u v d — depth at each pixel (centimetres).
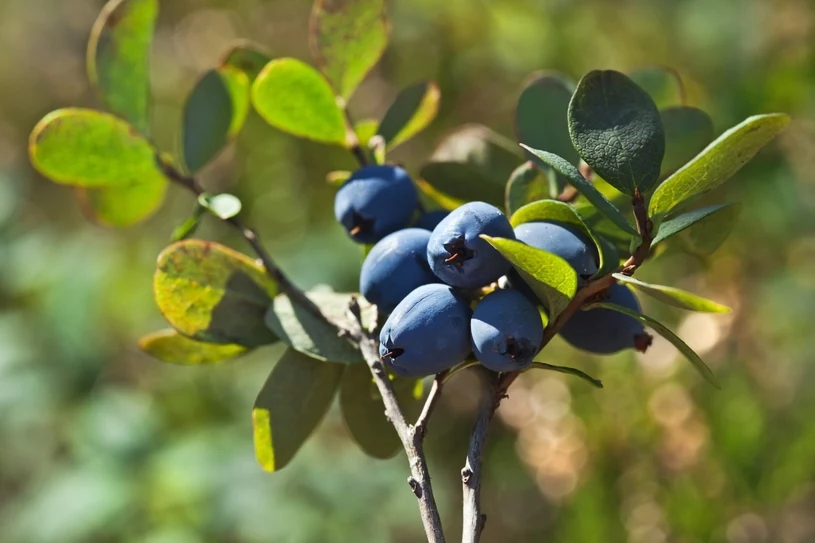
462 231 24
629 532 39
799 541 37
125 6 27
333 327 26
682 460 39
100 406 45
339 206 26
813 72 45
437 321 24
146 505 41
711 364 41
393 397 24
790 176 45
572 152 26
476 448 24
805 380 41
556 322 24
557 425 42
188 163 28
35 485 46
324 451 46
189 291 26
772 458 38
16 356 47
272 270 26
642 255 24
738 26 47
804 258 44
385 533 43
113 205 29
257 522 41
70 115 27
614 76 24
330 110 27
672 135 26
